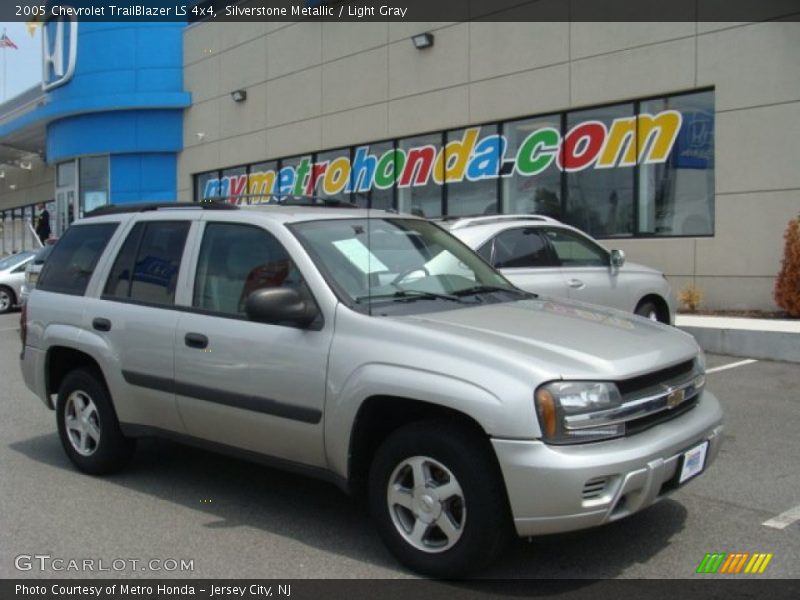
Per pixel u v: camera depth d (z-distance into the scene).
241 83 21.17
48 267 6.44
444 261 5.33
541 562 4.29
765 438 6.59
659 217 13.30
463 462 3.90
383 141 17.56
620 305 9.11
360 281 4.69
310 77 19.09
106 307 5.69
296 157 19.84
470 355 3.97
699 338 10.67
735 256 12.32
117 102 23.39
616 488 3.77
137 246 5.73
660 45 12.95
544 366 3.85
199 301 5.15
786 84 11.71
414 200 17.00
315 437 4.45
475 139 15.76
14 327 15.98
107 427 5.75
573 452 3.73
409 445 4.11
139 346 5.37
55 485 5.74
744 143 12.14
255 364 4.68
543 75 14.46
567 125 14.35
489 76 15.29
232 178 21.86
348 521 4.98
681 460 4.08
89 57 23.80
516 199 15.17
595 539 4.58
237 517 5.06
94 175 24.92
